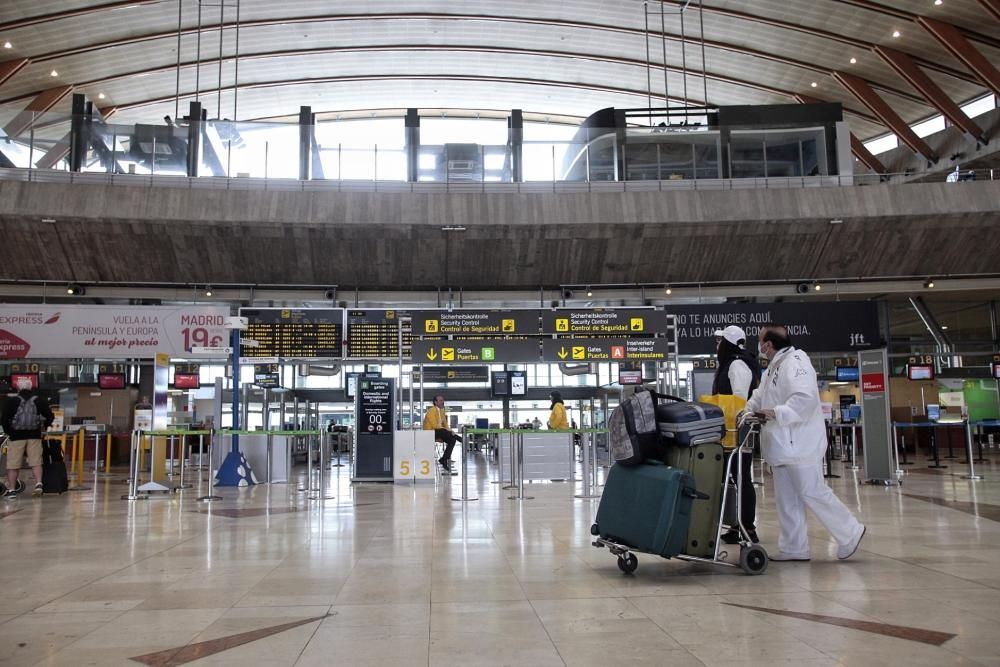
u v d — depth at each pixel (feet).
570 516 25.57
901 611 11.66
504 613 11.84
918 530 20.86
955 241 65.77
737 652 9.57
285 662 9.43
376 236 63.10
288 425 77.36
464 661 9.37
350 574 15.25
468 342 61.46
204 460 72.84
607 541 15.62
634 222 63.26
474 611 12.00
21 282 64.23
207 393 78.69
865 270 67.92
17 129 61.77
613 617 11.52
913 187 63.93
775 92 115.03
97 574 15.64
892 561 16.07
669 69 112.88
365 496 34.91
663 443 15.79
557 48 109.70
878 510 26.00
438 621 11.38
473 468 60.90
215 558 17.52
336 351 61.31
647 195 63.62
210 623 11.44
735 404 18.74
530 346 61.57
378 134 65.26
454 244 64.28
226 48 103.91
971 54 84.48
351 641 10.33
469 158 65.10
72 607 12.62
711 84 116.47
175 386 59.41
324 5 95.81
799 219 63.46
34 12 84.43
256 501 32.89
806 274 68.03
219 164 63.26
